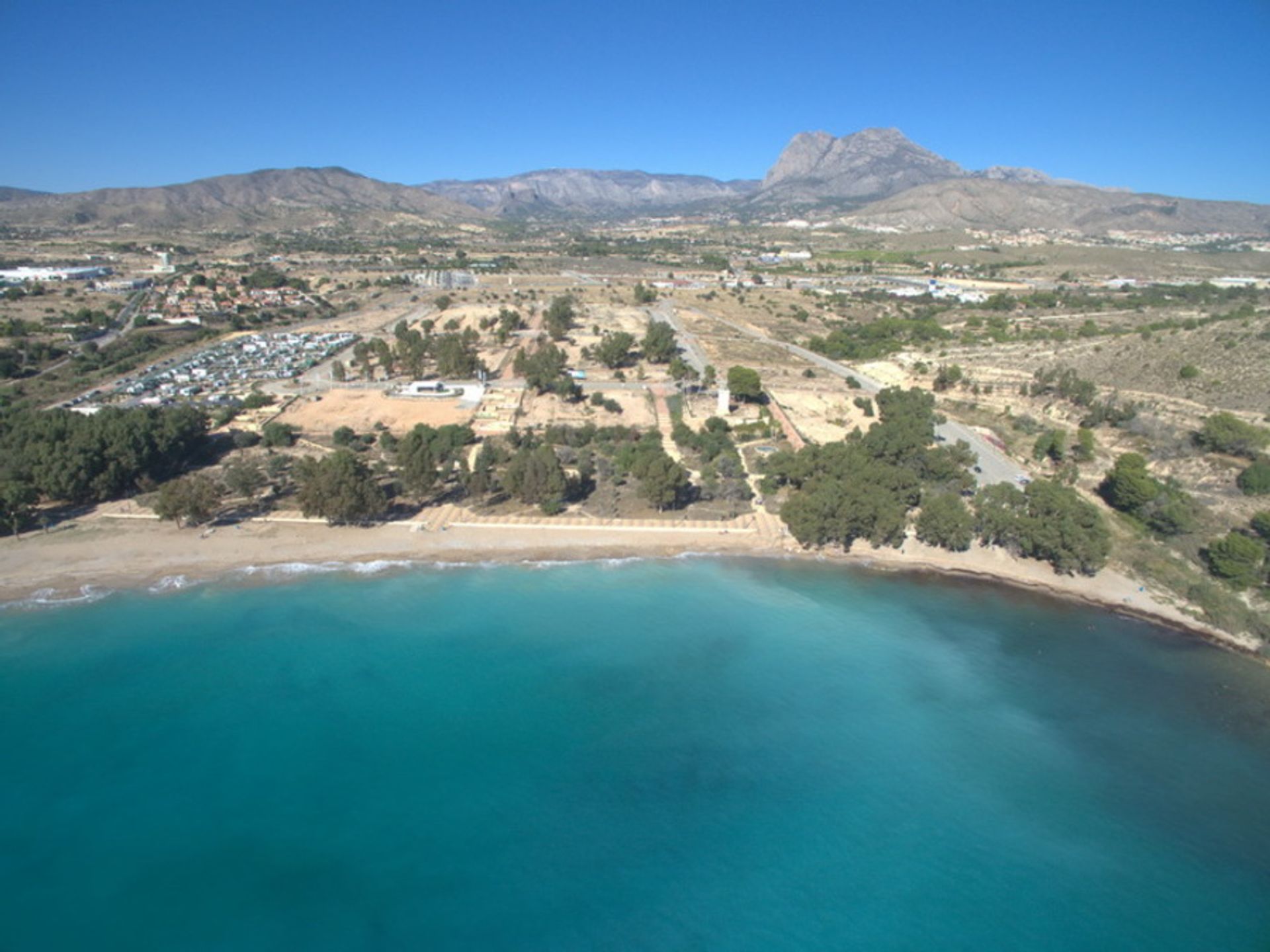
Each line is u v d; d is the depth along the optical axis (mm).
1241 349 188125
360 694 90438
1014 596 115125
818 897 66688
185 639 99625
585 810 75188
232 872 67875
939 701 91625
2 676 91500
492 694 90938
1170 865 70438
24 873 67312
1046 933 63719
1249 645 103312
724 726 86812
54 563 115188
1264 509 126875
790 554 125375
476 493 135500
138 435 141875
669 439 173250
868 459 141625
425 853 70062
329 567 117312
